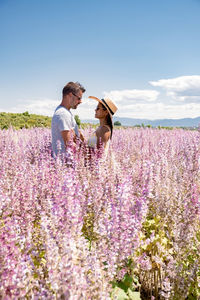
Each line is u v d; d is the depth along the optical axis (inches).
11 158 185.6
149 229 143.6
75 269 66.2
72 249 68.2
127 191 102.3
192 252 131.3
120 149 269.7
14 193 113.6
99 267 79.7
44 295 66.1
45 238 77.0
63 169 140.9
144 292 121.6
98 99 175.3
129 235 97.3
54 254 74.2
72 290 61.2
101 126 178.9
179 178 175.0
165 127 712.4
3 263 63.7
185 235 117.8
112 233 93.0
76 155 149.9
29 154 214.2
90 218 115.5
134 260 106.3
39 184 127.7
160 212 144.7
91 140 177.2
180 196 144.0
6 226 78.1
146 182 128.6
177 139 371.6
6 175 138.6
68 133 170.4
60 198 94.4
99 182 126.7
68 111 179.5
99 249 89.9
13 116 1371.8
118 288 97.7
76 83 180.9
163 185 155.9
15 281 62.2
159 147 269.1
